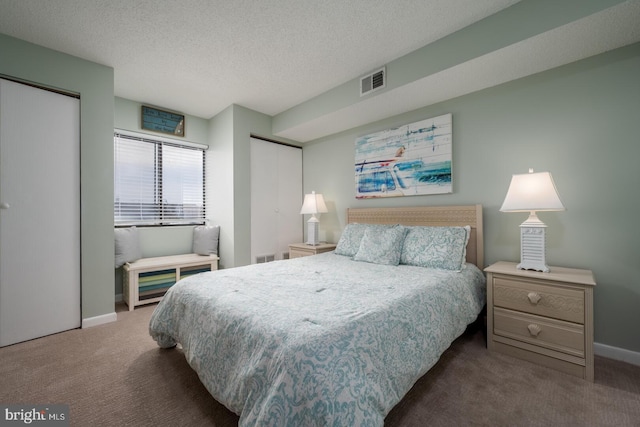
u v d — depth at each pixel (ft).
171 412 4.52
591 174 6.44
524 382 5.25
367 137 10.91
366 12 6.18
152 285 9.92
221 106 11.41
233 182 11.21
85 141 7.92
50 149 7.41
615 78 6.15
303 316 3.95
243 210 11.50
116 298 10.36
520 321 6.11
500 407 4.58
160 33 6.87
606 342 6.27
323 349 3.23
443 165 8.80
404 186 9.77
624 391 4.98
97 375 5.56
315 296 4.95
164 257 11.31
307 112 10.78
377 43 7.30
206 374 4.42
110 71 8.33
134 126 10.76
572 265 6.66
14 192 6.91
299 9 6.10
